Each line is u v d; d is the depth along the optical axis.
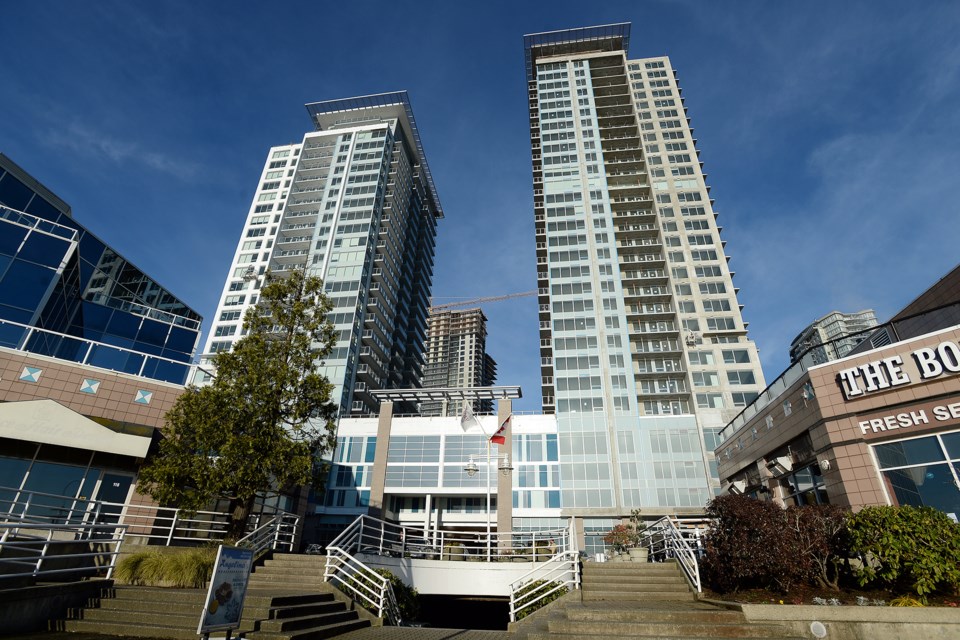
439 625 21.17
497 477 55.66
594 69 93.56
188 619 9.50
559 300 69.56
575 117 86.00
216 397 15.55
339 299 78.50
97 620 9.51
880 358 15.59
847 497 15.30
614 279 70.25
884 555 10.79
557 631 9.57
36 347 19.53
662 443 57.16
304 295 19.33
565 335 66.81
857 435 15.59
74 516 16.34
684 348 64.56
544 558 19.25
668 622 9.93
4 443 16.00
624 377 62.62
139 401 19.23
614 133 86.44
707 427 57.94
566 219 76.25
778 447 20.66
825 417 16.53
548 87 91.00
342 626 11.02
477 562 19.09
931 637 8.81
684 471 55.34
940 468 13.72
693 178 78.38
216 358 16.97
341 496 56.84
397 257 96.44
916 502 13.95
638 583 14.34
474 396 60.97
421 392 60.72
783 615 9.58
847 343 20.31
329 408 18.09
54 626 9.22
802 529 12.41
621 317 67.19
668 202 76.69
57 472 16.61
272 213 93.31
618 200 79.38
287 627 9.68
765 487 22.47
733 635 9.14
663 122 84.50
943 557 10.18
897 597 10.74
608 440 57.56
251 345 17.33
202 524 19.19
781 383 20.52
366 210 87.81
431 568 18.91
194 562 12.38
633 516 28.70
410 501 58.19
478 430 58.84
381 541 18.20
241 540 15.22
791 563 11.88
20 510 15.55
